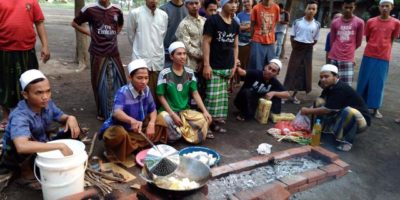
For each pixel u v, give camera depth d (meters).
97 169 3.35
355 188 3.48
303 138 4.50
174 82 4.17
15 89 4.05
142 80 3.57
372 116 5.75
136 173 3.41
